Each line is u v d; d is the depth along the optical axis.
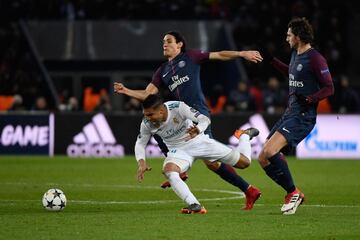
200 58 39.31
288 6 107.50
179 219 33.16
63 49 103.69
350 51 108.81
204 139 35.56
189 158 35.31
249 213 35.53
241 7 106.38
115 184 52.53
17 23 105.06
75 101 85.81
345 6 109.00
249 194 37.72
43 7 106.44
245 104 85.31
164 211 36.94
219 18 107.12
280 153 35.75
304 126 35.69
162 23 106.31
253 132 37.53
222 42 104.69
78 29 105.06
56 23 105.12
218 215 34.50
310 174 60.03
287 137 35.50
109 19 106.94
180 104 34.75
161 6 107.50
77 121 76.00
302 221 32.62
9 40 101.81
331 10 107.88
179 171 34.97
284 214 34.97
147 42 105.19
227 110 83.69
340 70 105.62
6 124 75.75
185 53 39.53
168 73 39.59
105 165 66.62
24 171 61.34
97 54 104.00
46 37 104.06
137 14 107.38
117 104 103.50
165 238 28.52
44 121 75.88
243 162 36.56
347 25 109.00
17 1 106.12
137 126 76.06
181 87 39.41
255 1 107.94
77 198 44.34
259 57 37.75
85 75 104.62
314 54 35.59
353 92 90.44
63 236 29.05
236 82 101.00
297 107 35.88
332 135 76.19
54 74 104.12
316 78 35.66
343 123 76.19
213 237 28.72
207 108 39.75
